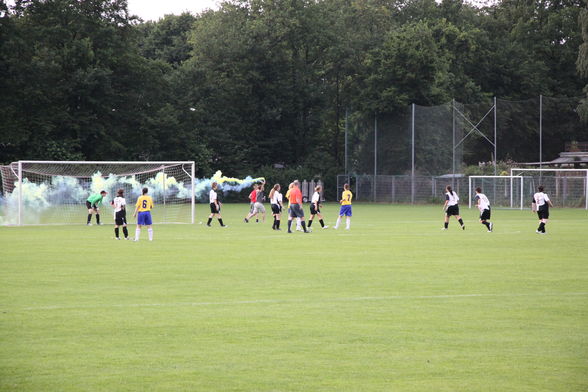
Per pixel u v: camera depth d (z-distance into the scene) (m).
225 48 103.00
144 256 29.31
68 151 84.38
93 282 22.14
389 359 13.21
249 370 12.52
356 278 23.06
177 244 34.62
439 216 61.16
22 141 82.75
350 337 14.84
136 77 91.31
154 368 12.64
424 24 101.50
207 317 16.81
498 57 112.94
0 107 81.31
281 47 107.50
